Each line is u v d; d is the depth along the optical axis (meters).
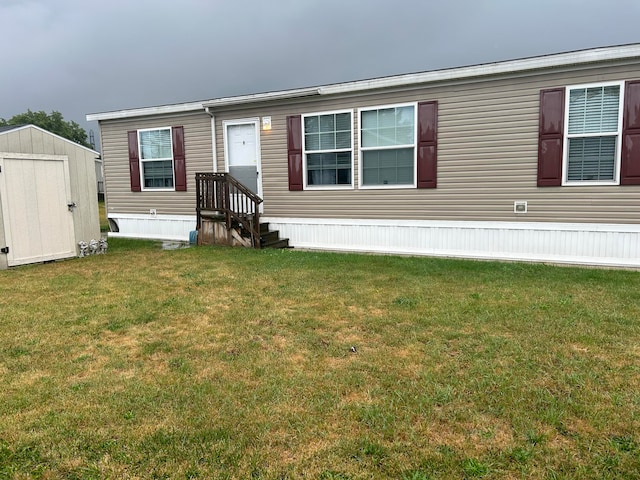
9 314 4.35
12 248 6.75
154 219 10.45
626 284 5.37
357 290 5.22
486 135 7.15
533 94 6.77
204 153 9.63
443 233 7.66
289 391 2.73
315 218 8.70
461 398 2.61
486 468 1.98
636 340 3.49
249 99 8.73
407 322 4.02
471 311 4.30
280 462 2.05
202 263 7.02
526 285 5.37
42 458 2.08
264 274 6.13
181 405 2.56
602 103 6.40
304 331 3.84
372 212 8.19
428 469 1.99
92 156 8.09
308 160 8.67
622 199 6.44
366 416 2.42
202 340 3.65
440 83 7.34
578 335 3.59
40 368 3.10
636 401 2.54
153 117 10.09
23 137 6.87
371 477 1.94
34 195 7.06
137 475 1.96
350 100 8.09
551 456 2.06
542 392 2.66
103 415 2.45
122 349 3.46
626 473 1.94
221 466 2.02
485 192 7.28
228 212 8.59
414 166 7.73
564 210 6.79
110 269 6.63
